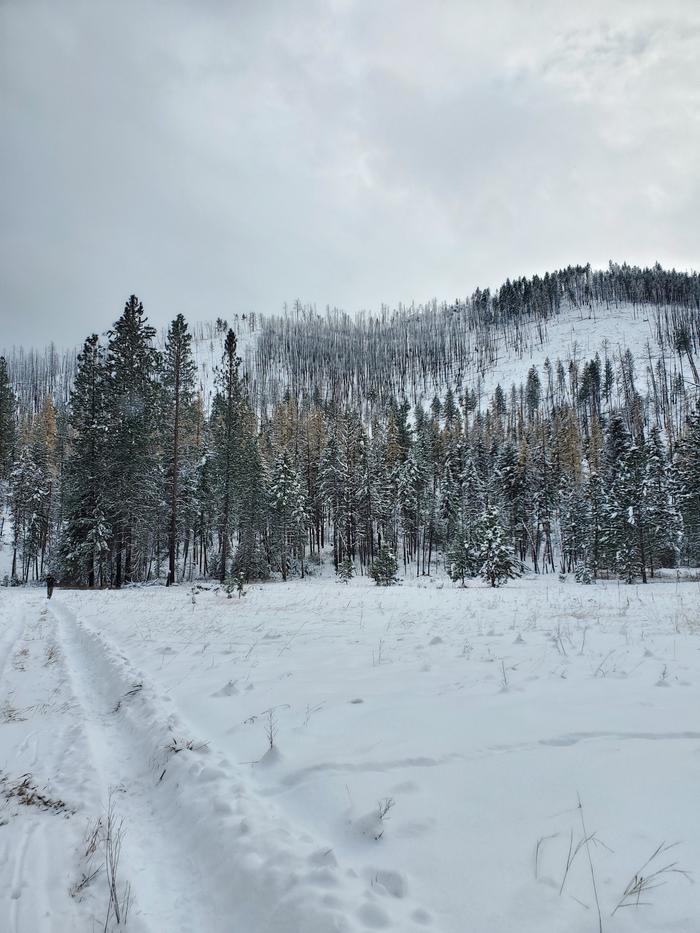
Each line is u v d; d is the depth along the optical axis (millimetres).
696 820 2852
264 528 49781
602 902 2254
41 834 3482
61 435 67250
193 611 15141
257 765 4129
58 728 5672
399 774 3678
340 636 10102
